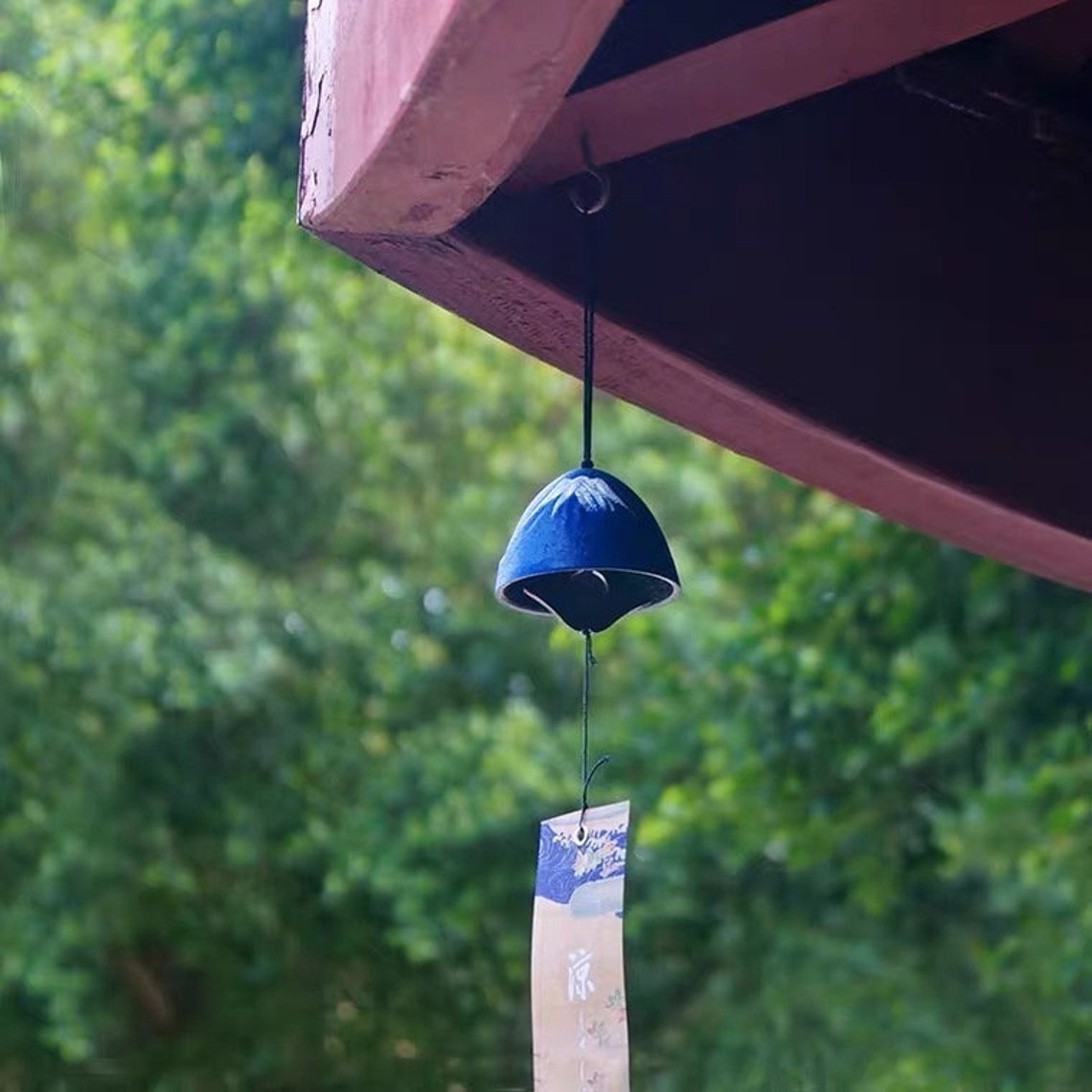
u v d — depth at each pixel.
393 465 33.41
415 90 6.73
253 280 29.70
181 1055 33.81
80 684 29.95
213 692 29.95
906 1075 30.53
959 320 9.92
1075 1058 29.12
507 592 8.61
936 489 9.86
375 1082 34.03
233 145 26.09
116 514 30.89
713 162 9.37
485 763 31.09
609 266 8.88
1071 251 10.28
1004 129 10.28
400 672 32.62
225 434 32.06
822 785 23.30
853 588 22.06
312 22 8.49
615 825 7.92
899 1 7.65
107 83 28.42
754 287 9.32
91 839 30.34
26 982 30.64
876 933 30.83
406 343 32.00
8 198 30.72
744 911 31.72
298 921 33.44
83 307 30.98
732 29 7.88
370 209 7.74
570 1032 7.90
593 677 34.44
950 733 21.25
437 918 31.28
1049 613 20.73
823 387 9.43
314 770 32.09
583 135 8.33
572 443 33.09
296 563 33.66
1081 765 20.64
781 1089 32.00
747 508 30.11
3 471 30.48
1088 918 24.41
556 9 6.26
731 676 23.75
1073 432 10.09
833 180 9.76
